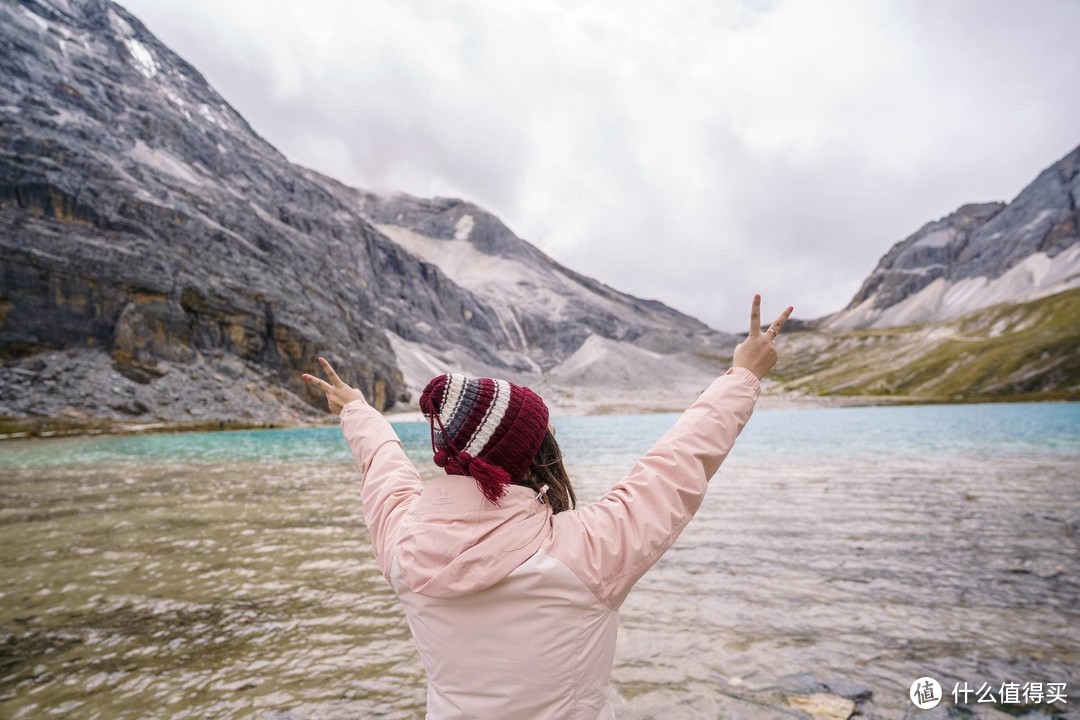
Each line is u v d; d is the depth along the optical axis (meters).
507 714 1.44
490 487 1.45
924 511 10.47
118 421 55.41
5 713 4.08
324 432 52.97
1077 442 23.97
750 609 5.83
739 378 1.74
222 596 6.52
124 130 111.19
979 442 25.58
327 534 9.59
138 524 10.47
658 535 1.50
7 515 11.50
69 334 61.62
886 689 4.18
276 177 178.00
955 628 5.23
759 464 18.92
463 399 1.56
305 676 4.59
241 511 11.74
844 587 6.44
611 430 51.34
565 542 1.49
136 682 4.52
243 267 84.38
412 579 1.48
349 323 101.94
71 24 139.88
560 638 1.43
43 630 5.58
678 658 4.77
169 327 66.56
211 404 63.50
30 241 62.88
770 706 3.99
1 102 82.19
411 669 4.68
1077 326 149.50
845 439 29.89
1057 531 8.71
